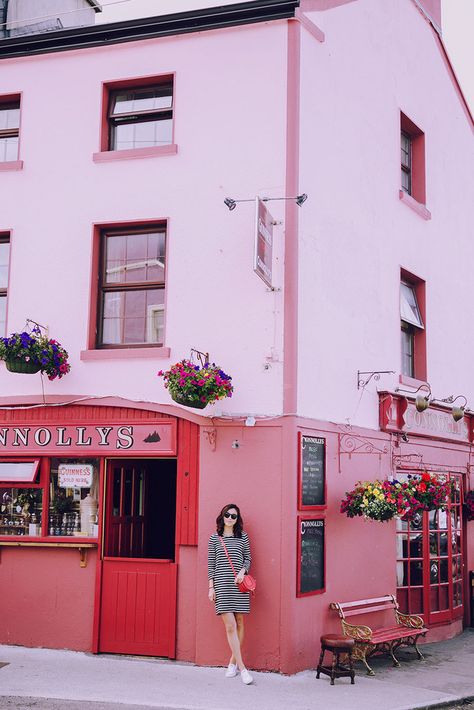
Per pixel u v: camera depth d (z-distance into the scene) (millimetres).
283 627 9758
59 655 10398
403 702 8945
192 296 10742
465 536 15094
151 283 11172
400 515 10711
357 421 11750
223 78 11086
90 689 8898
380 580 11969
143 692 8836
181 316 10742
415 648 11617
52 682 9156
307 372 10547
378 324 12656
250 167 10773
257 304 10453
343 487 11180
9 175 11766
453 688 9820
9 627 10875
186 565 10305
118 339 11242
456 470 14938
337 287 11500
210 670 9812
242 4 11000
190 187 10984
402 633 11086
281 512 9961
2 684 9039
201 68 11203
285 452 10047
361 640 10164
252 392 10289
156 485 12250
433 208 15008
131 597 10484
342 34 12227
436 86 15656
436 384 14484
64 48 11789
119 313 11297
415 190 14734
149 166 11203
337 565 10898
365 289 12328
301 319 10477
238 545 9664
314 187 11070
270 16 10977
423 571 13297
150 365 10727
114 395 10781
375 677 10180
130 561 10555
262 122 10820
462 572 14859
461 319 16016
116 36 11570
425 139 14867
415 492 10984
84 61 11727
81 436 10836
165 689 8977
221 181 10867
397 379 13094
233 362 10430
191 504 10344
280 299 10359
